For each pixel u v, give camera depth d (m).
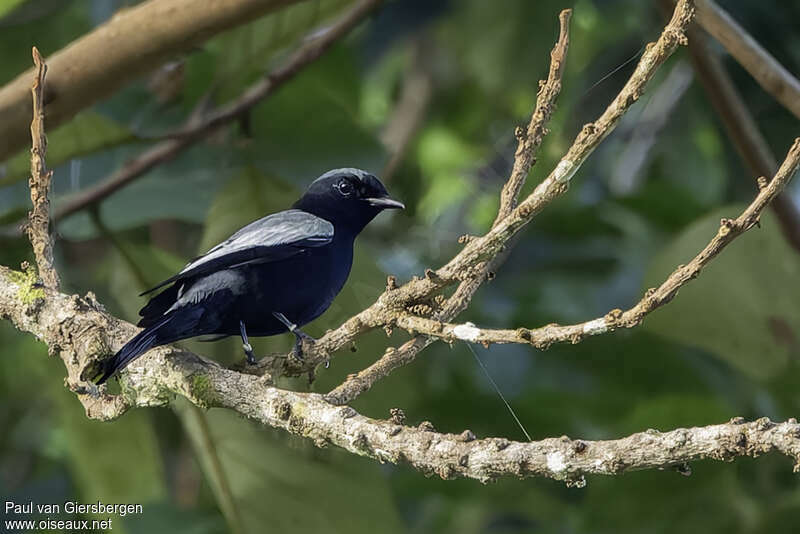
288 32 11.03
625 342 12.64
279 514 9.41
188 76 12.08
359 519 9.59
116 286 11.32
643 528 10.70
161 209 11.76
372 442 6.23
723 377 12.60
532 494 12.82
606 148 16.69
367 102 20.30
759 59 9.13
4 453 15.13
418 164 18.31
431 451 6.00
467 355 13.66
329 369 9.75
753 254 10.64
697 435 5.37
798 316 10.47
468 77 19.27
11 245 10.96
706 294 10.66
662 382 12.77
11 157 8.91
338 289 9.56
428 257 16.64
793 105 9.17
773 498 10.56
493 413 12.45
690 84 15.34
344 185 10.33
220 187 11.90
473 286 7.44
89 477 11.00
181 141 11.41
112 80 8.61
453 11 16.05
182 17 8.39
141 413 10.96
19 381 15.06
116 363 6.93
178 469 13.30
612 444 5.54
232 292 8.55
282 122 11.59
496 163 18.17
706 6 9.23
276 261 8.74
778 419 11.01
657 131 16.31
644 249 14.85
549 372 13.34
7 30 13.37
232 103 11.54
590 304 14.23
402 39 16.03
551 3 15.52
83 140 9.92
